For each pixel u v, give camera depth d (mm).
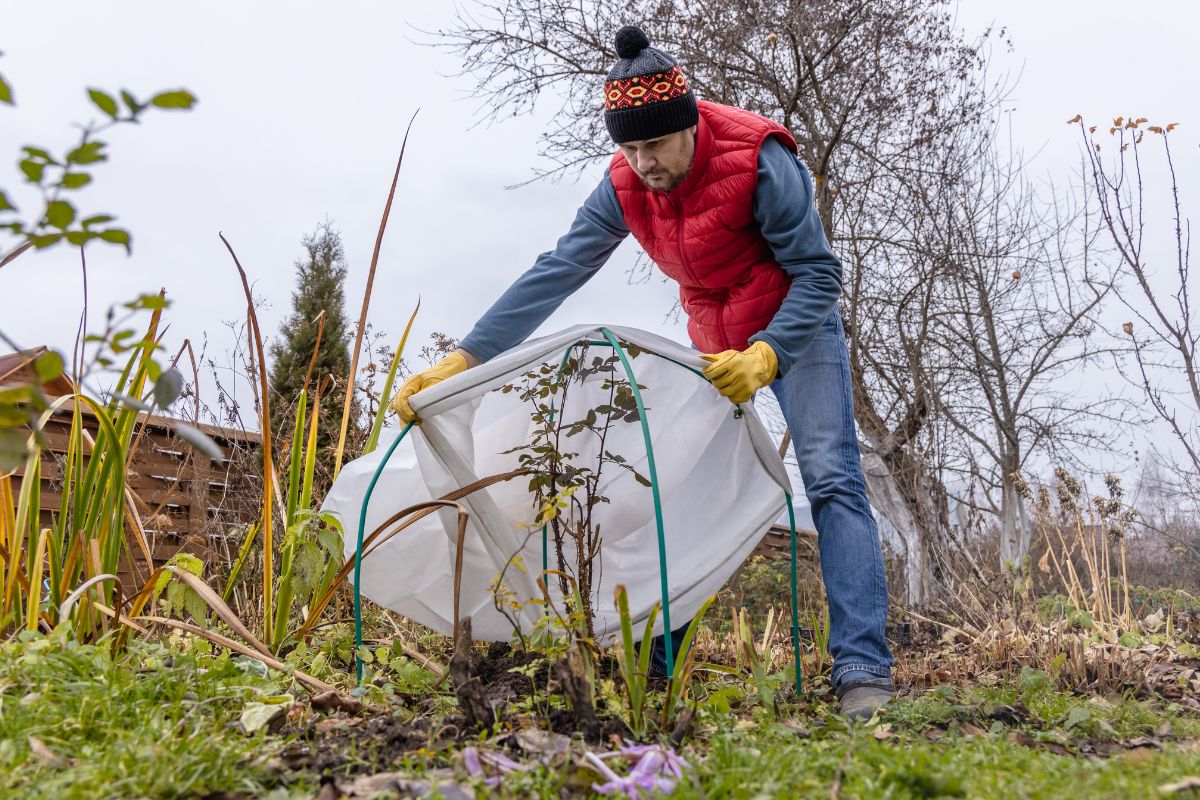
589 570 2463
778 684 2469
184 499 4254
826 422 2666
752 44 7992
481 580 2531
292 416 4480
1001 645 3516
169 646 2457
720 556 2637
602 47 8250
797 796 1410
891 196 7980
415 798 1417
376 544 2447
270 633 2625
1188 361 4750
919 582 6555
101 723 1663
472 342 2676
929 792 1451
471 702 1805
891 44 7906
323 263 11422
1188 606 5988
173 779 1410
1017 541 6785
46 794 1330
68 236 1000
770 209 2543
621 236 2914
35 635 2080
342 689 2340
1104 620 4496
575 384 2660
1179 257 4719
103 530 2531
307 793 1501
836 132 7270
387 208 3117
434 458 2373
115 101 933
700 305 2916
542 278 2762
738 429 2639
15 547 2367
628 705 1906
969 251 7770
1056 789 1436
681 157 2541
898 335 7531
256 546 3279
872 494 7043
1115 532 4715
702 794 1396
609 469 2646
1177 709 2525
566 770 1498
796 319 2498
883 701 2334
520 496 2600
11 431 1080
